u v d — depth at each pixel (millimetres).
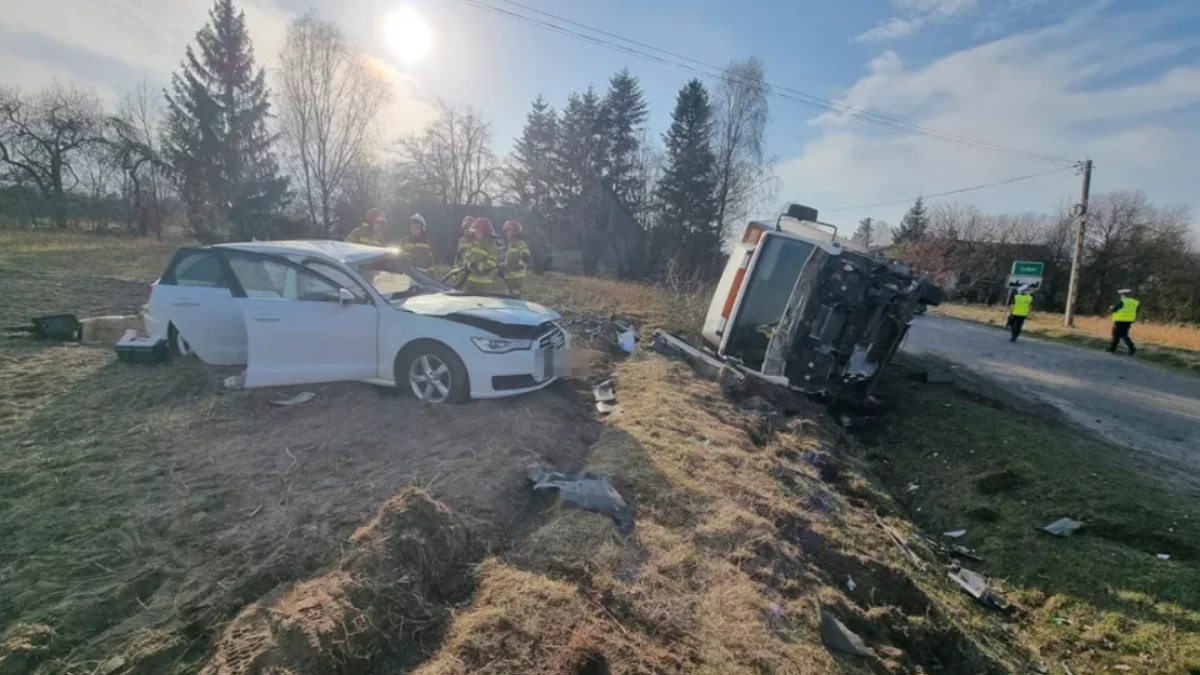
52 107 31719
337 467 3926
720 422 5770
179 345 6168
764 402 6578
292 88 32531
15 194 29281
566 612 2545
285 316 5117
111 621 2439
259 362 5016
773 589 3189
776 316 7320
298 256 5539
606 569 2965
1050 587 4309
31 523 3145
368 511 3277
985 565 4676
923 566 4309
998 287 38719
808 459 5492
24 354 6281
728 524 3662
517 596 2607
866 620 3285
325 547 2922
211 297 5668
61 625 2379
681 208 36156
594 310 11609
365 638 2291
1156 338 17750
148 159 32219
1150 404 9516
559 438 4719
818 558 3846
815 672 2588
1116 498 5266
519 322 5398
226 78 31266
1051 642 3820
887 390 8633
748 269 7488
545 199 42000
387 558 2668
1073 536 4793
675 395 6266
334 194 34875
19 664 2170
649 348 8664
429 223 38875
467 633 2357
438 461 4020
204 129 30422
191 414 4758
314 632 2193
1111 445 7125
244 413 4828
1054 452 6422
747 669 2496
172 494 3498
